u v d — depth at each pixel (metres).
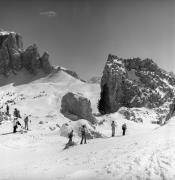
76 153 30.30
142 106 95.50
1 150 36.25
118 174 19.62
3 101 130.38
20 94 142.88
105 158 24.56
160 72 109.94
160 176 18.33
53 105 116.31
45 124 61.44
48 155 32.75
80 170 22.67
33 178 23.62
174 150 22.02
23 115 80.56
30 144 40.56
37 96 131.62
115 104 98.00
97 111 105.62
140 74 105.00
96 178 19.94
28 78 168.62
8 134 44.53
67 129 46.31
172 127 32.31
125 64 108.38
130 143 27.84
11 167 28.45
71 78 161.38
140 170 19.48
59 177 22.39
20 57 178.62
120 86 99.06
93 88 137.62
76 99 71.88
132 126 65.06
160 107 96.25
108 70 101.38
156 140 26.05
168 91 102.31
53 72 170.12
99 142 34.00
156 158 20.92
